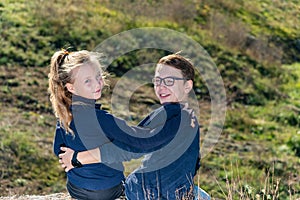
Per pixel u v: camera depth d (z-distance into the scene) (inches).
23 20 723.4
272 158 561.0
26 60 661.3
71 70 182.7
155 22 788.6
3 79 623.5
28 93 606.5
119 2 812.6
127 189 197.0
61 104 185.0
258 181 485.1
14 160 489.1
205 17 868.0
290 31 962.7
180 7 840.3
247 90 724.7
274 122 670.5
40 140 526.6
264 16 982.4
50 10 745.0
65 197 293.6
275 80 772.0
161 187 189.8
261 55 824.9
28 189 462.6
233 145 589.3
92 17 757.9
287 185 481.4
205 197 204.7
